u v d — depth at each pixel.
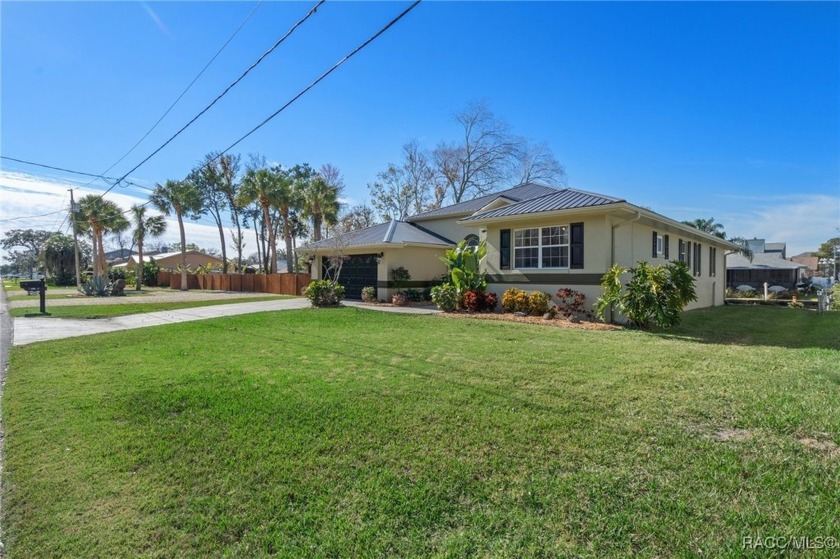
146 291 32.97
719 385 5.24
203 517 2.74
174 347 8.46
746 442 3.62
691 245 17.62
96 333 10.66
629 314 10.42
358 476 3.19
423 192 38.00
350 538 2.52
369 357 7.13
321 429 4.07
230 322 12.12
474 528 2.59
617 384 5.33
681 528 2.52
